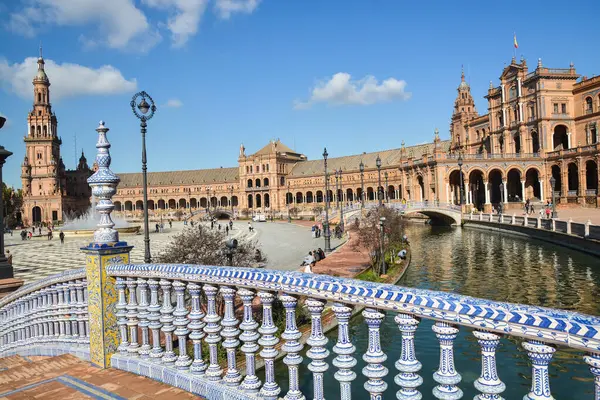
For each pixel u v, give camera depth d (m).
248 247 20.12
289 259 36.81
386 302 3.66
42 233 96.69
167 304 6.09
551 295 25.09
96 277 6.86
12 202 148.88
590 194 71.88
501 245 45.72
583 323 2.63
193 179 167.25
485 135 103.38
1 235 12.62
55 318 8.27
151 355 6.36
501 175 85.69
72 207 147.25
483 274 31.42
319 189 142.50
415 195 94.50
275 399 4.72
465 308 3.17
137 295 7.54
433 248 46.06
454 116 115.44
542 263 34.16
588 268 31.28
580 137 83.38
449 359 3.42
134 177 171.88
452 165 83.25
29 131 140.62
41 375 6.61
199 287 5.64
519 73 88.44
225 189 160.25
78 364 7.05
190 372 5.73
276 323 13.88
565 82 84.31
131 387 5.94
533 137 87.75
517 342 15.63
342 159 144.88
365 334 16.09
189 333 6.01
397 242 41.19
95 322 6.93
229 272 5.09
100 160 7.12
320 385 4.35
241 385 5.08
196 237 19.03
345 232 58.00
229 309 5.27
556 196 80.19
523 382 12.94
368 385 3.92
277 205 147.88
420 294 3.48
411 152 126.12
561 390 12.87
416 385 3.61
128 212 150.75
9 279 12.43
